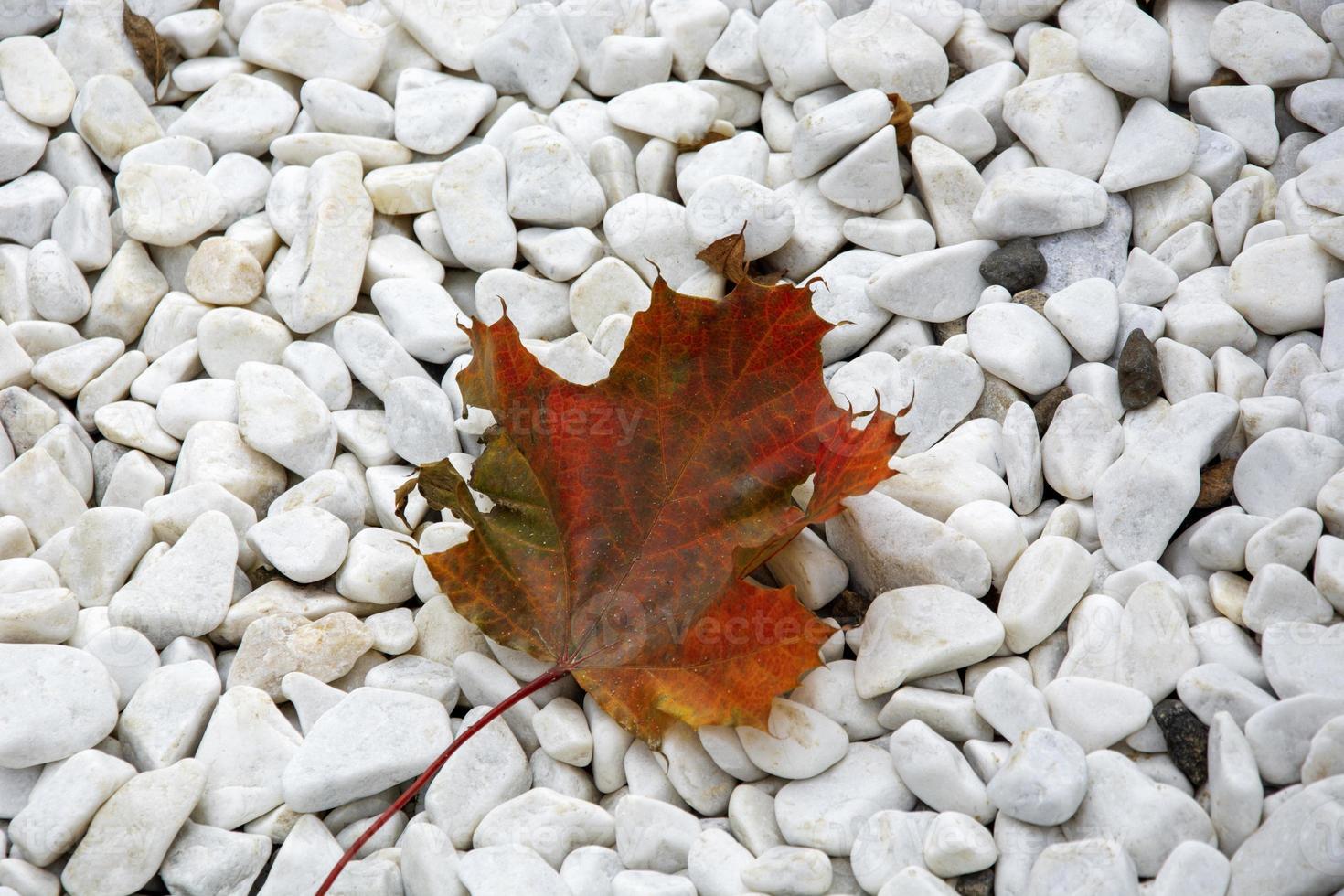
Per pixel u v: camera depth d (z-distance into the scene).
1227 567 0.82
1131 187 0.88
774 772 0.80
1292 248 0.86
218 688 0.82
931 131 0.90
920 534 0.82
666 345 0.80
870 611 0.82
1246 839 0.77
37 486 0.86
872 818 0.79
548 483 0.81
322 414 0.87
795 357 0.80
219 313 0.89
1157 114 0.89
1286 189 0.88
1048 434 0.85
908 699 0.80
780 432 0.81
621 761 0.81
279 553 0.84
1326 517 0.81
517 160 0.90
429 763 0.81
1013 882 0.78
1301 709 0.78
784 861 0.78
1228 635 0.80
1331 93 0.88
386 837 0.81
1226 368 0.85
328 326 0.89
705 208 0.88
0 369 0.88
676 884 0.78
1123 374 0.85
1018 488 0.84
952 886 0.78
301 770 0.80
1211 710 0.79
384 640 0.83
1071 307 0.86
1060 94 0.89
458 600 0.81
